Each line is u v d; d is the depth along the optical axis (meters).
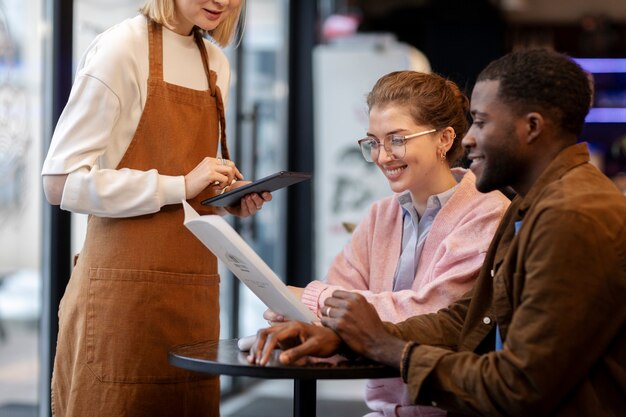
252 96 6.65
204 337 2.74
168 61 2.68
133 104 2.61
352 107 6.78
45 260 4.38
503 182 2.19
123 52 2.57
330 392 6.44
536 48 2.18
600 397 2.02
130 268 2.60
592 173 2.11
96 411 2.61
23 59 4.24
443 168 2.75
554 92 2.11
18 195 4.25
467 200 2.74
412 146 2.64
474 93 2.20
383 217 2.91
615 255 1.96
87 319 2.62
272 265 7.09
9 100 4.16
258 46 6.75
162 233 2.62
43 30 4.35
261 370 2.07
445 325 2.48
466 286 2.62
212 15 2.64
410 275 2.80
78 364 2.63
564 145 2.15
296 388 2.35
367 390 2.79
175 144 2.65
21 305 4.32
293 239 7.27
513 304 2.11
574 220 1.96
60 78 4.34
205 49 2.79
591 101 2.19
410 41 9.38
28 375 4.36
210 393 2.78
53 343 4.36
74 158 2.53
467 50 9.33
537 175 2.16
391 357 2.13
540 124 2.12
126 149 2.62
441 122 2.67
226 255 2.32
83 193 2.52
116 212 2.55
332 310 2.23
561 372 1.94
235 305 6.34
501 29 9.59
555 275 1.95
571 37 11.21
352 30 7.95
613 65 11.08
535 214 2.04
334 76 6.80
